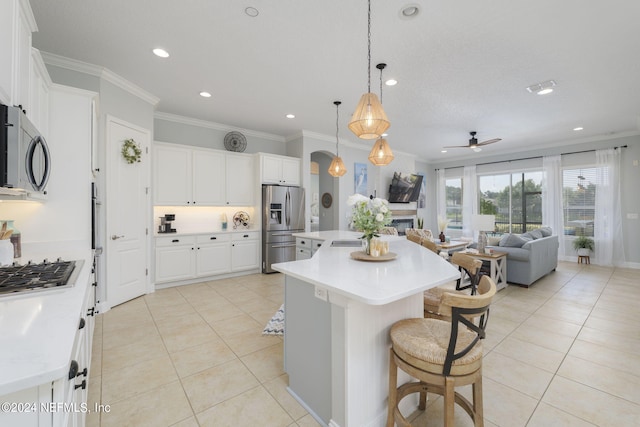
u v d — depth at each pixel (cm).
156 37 264
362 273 166
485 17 232
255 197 542
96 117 289
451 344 123
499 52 284
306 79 346
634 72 322
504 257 443
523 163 722
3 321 94
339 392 149
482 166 802
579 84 353
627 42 265
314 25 245
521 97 395
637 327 295
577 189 640
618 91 373
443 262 201
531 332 285
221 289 428
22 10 159
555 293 414
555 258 546
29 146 135
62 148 249
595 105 424
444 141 661
